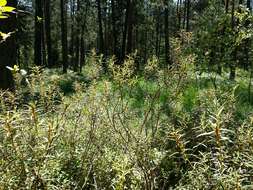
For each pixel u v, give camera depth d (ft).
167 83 14.15
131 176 10.73
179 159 12.67
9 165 9.71
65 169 11.55
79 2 126.93
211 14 38.45
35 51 96.43
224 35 36.94
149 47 167.43
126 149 11.44
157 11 155.33
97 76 13.89
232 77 48.42
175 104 14.79
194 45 35.22
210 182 9.59
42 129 10.31
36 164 9.43
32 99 11.49
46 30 110.01
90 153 12.18
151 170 10.63
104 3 125.39
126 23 100.63
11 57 23.02
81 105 13.34
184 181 11.73
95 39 171.32
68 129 12.78
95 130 12.62
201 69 35.68
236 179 8.67
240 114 22.49
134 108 21.72
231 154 10.89
